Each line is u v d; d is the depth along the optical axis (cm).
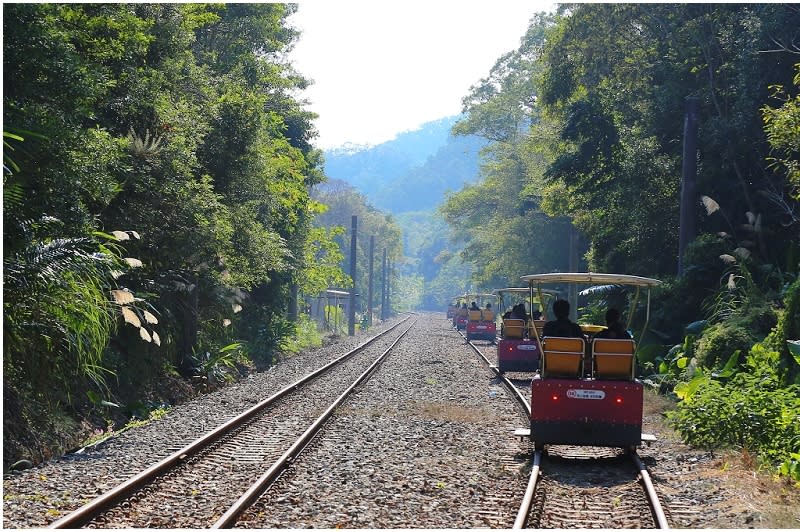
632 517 853
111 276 1459
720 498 924
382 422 1501
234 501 891
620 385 1189
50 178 1318
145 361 1817
